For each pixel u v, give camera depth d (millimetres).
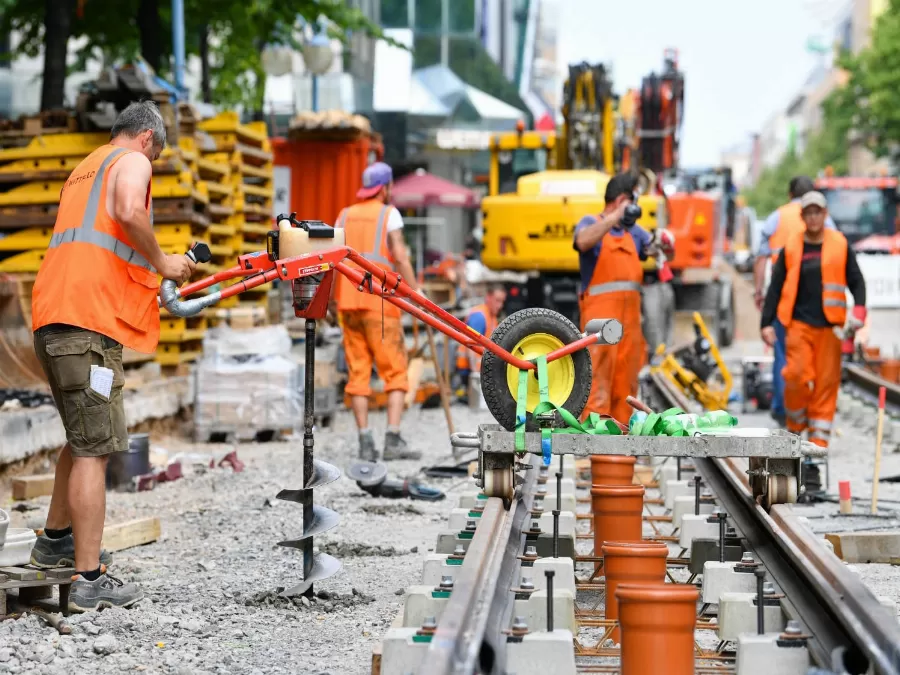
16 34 86312
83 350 14867
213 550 19141
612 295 25828
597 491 16094
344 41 65312
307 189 55219
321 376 37344
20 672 12344
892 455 32562
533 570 13555
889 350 68562
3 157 35281
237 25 61250
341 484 25969
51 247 15289
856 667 10797
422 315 16062
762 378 43500
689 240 64562
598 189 48688
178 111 36750
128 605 15125
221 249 38156
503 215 48781
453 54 121438
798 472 15430
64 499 15641
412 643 11273
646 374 45656
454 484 26438
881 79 154625
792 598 12688
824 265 27203
